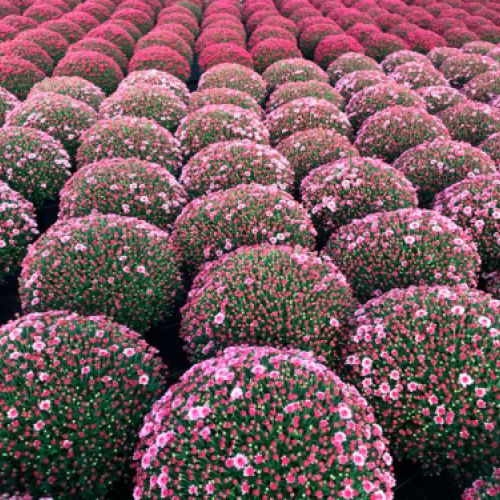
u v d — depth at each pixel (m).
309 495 2.77
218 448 2.91
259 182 6.33
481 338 3.56
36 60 11.55
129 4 17.50
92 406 3.39
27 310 4.68
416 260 4.85
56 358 3.50
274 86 11.14
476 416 3.40
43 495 3.24
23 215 5.64
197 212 5.47
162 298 4.95
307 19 16.66
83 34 14.23
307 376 3.25
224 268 4.56
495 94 10.39
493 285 5.43
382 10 18.17
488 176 6.09
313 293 4.25
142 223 5.18
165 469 2.95
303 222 5.38
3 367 3.40
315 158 7.14
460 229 5.09
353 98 9.60
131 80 9.78
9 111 8.58
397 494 3.93
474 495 3.21
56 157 6.92
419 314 3.78
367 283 4.99
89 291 4.59
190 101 9.01
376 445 3.14
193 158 6.76
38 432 3.21
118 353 3.77
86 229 4.88
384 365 3.71
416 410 3.54
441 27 16.41
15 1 17.09
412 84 11.09
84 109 8.20
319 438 2.91
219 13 17.83
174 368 5.14
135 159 6.33
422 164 6.82
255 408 3.02
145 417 3.40
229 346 4.10
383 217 5.24
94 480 3.35
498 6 19.27
